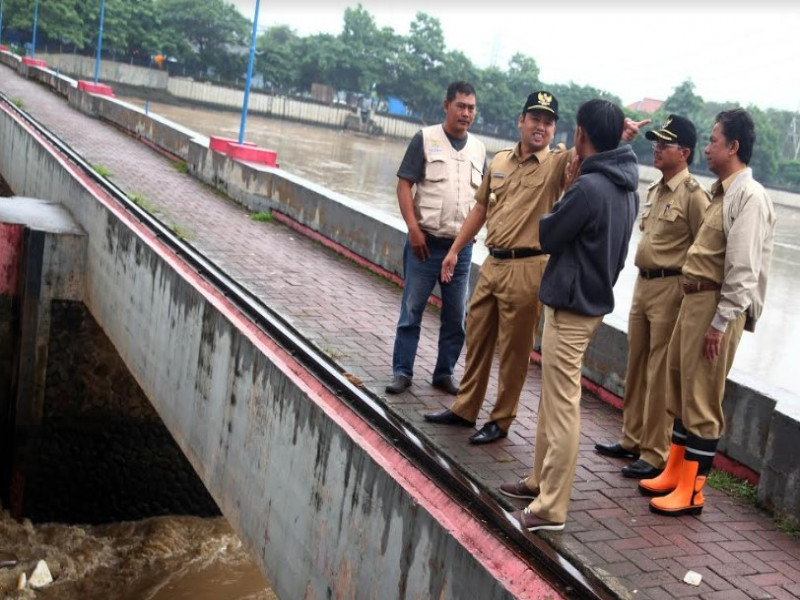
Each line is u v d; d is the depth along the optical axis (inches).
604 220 169.6
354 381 242.7
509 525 165.9
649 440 203.6
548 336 174.4
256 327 277.9
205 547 433.1
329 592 202.4
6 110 726.5
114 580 400.5
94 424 446.6
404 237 374.3
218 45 2989.7
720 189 186.4
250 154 559.2
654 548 171.3
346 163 1498.5
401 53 2027.6
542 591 149.6
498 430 212.7
